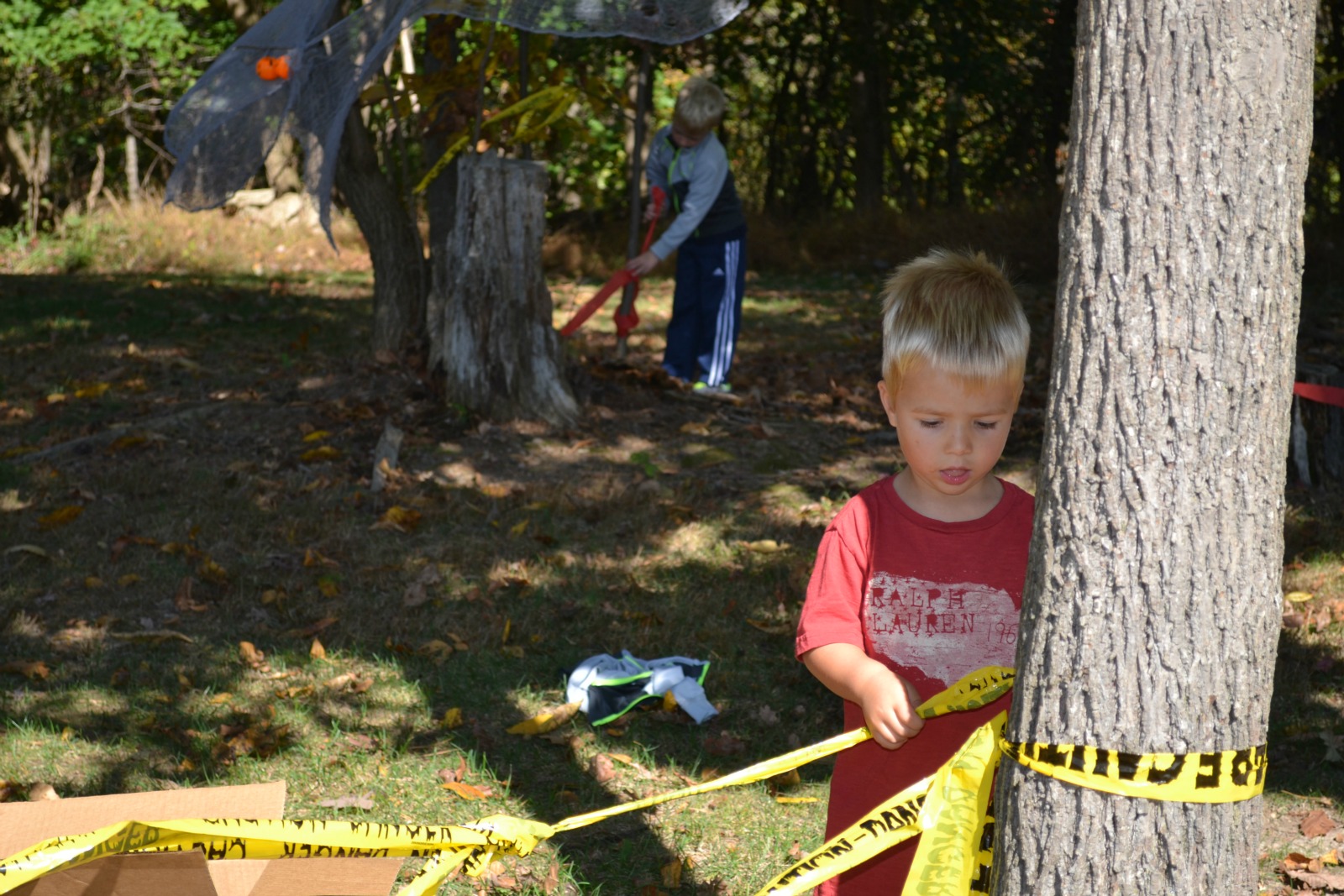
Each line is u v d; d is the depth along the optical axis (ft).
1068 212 4.26
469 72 21.83
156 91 53.21
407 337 23.61
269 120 17.60
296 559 15.69
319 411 20.85
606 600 14.87
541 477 18.90
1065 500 4.25
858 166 52.85
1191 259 4.01
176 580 14.99
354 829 4.73
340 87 17.60
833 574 6.26
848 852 4.99
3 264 45.52
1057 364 4.32
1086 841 4.25
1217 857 4.25
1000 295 5.89
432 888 4.88
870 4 50.37
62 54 46.24
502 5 17.58
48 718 11.67
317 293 37.37
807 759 5.56
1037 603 4.37
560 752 11.48
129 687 12.39
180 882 4.35
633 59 45.85
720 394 23.32
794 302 36.96
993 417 5.89
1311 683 12.67
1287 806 10.47
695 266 23.25
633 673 12.63
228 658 13.10
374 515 17.25
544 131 21.81
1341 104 38.01
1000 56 49.80
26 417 20.93
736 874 9.50
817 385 25.57
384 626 13.98
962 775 4.97
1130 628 4.15
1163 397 4.06
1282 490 4.25
